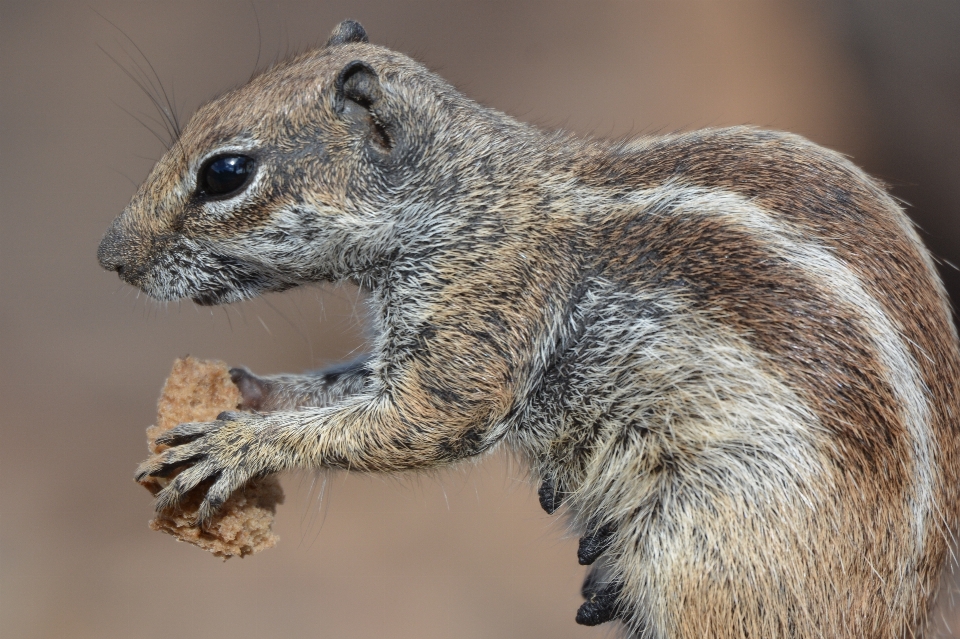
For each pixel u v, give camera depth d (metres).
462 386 1.52
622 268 1.52
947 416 1.52
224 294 1.53
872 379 1.51
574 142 1.54
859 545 1.51
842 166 1.53
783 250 1.52
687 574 1.51
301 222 1.53
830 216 1.52
